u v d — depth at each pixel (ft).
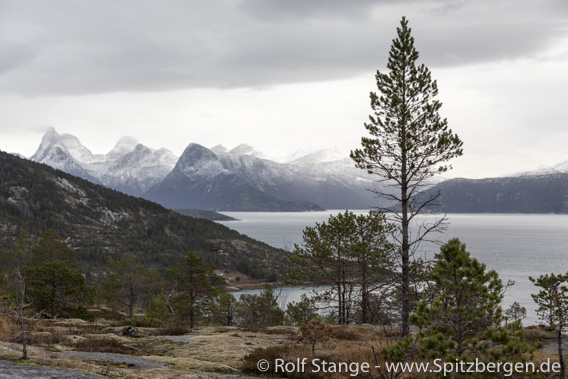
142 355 61.52
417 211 65.21
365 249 86.89
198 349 66.85
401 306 65.00
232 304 186.39
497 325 35.94
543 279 65.00
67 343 61.82
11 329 64.08
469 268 35.96
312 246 101.96
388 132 67.62
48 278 127.85
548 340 92.12
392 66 69.77
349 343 70.38
